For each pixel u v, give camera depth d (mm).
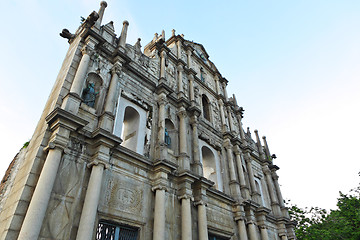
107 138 13031
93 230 11242
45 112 14203
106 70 16625
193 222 16562
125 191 13516
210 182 17969
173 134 19734
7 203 11250
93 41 16234
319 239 36438
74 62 15227
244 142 28922
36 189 9953
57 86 15164
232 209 20828
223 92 32625
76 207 11156
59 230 10195
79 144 12602
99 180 11891
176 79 24016
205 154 23766
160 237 13117
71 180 11547
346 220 38312
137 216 13406
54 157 10914
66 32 18609
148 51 27219
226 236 18844
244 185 23391
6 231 9250
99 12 18266
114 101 15570
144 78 19219
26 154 12859
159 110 18953
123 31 19234
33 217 9227
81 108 13953
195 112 22094
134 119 18125
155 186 14844
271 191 29203
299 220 40125
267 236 22547
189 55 28328
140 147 16531
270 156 33438
